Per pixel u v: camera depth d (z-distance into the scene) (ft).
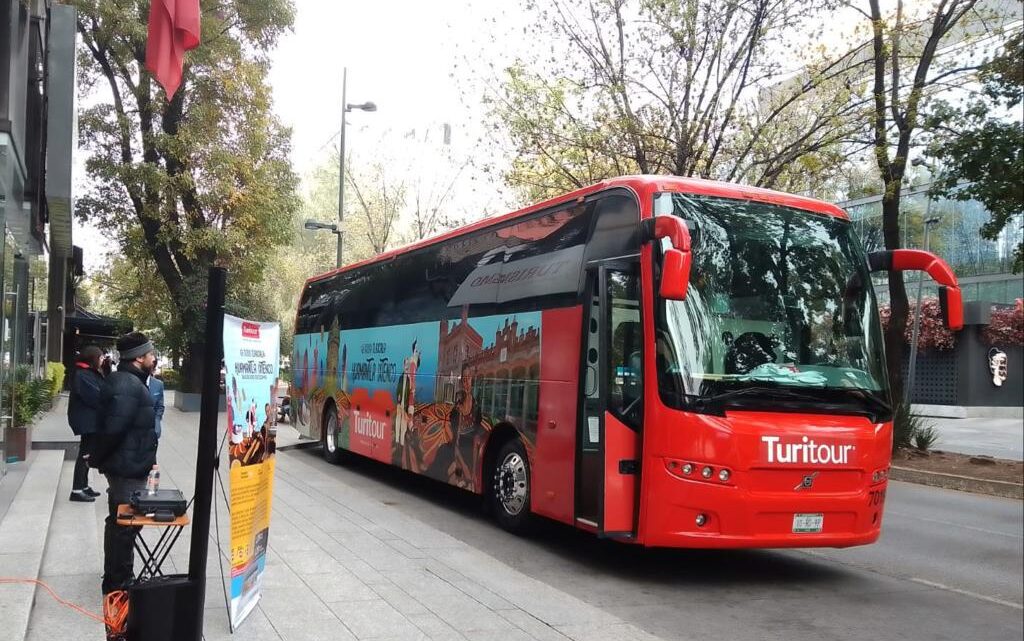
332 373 50.83
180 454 48.49
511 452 30.40
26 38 34.50
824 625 20.71
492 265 32.89
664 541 22.81
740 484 22.49
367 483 42.55
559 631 18.20
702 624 20.47
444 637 17.43
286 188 87.61
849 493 23.85
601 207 26.63
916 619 21.50
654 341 23.31
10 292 34.78
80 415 22.98
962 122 48.29
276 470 45.85
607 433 23.82
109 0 73.97
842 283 25.67
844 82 56.65
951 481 49.83
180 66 32.83
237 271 86.28
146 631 14.19
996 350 123.24
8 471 35.14
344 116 84.53
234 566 15.84
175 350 90.79
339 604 19.34
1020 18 60.29
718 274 24.07
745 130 58.18
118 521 15.53
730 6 54.13
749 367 23.52
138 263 89.92
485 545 28.76
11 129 29.78
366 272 46.98
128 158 80.89
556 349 27.50
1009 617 21.98
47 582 19.71
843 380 24.53
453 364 35.09
